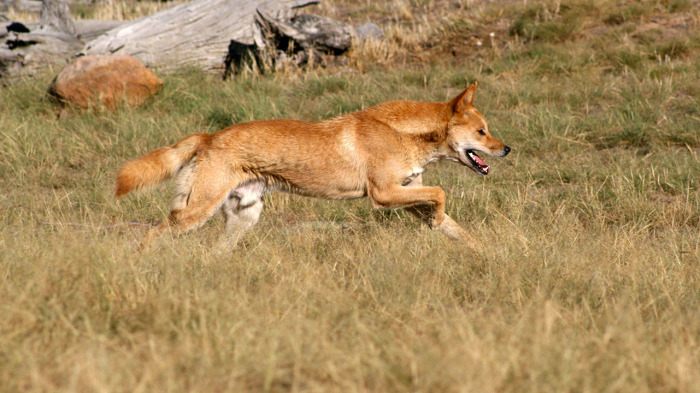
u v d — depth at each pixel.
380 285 14.95
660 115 30.81
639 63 38.41
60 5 44.66
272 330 11.73
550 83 37.16
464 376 9.98
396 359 11.05
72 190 25.42
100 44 41.19
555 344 11.05
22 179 26.06
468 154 20.47
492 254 17.25
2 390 9.72
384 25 53.34
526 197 23.42
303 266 16.05
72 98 34.22
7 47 41.06
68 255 14.28
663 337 12.34
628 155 27.36
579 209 22.36
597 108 33.81
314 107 35.12
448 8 55.50
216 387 10.30
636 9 45.84
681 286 15.01
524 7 49.69
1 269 14.30
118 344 11.75
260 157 18.55
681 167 24.92
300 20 44.19
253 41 43.91
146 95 35.16
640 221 20.84
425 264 16.42
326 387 10.17
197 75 40.81
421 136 19.50
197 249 17.31
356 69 43.09
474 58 43.56
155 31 42.12
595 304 14.45
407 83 38.84
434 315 13.63
